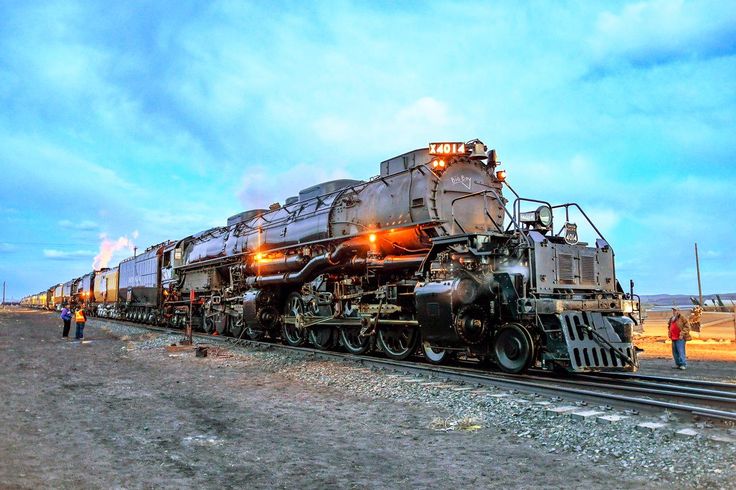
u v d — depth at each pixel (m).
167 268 27.58
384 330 12.97
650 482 4.48
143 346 17.20
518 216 10.30
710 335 24.42
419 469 4.99
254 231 18.86
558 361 9.43
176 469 4.98
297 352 14.23
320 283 14.59
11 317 45.09
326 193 16.50
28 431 6.38
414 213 11.84
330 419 7.02
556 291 9.96
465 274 10.39
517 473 4.82
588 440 5.67
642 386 8.89
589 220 10.92
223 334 20.69
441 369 10.14
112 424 6.75
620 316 10.48
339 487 4.54
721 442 5.31
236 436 6.19
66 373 11.21
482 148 12.34
